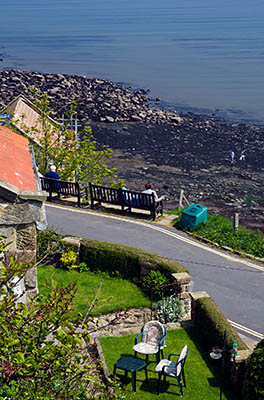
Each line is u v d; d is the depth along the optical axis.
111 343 14.03
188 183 43.09
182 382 12.55
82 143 30.77
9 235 11.77
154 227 23.25
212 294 17.69
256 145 54.09
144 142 54.91
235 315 16.39
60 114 64.19
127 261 17.70
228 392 12.26
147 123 62.88
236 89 88.38
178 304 15.95
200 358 13.58
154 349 13.00
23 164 14.52
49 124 30.80
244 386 11.47
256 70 108.88
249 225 34.31
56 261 18.36
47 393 7.53
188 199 39.50
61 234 19.77
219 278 18.83
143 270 17.39
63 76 87.31
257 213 36.75
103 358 13.27
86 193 26.52
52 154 30.19
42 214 11.79
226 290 17.98
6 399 7.13
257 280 18.78
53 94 73.50
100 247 18.03
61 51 144.25
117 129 59.53
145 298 16.61
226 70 109.50
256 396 10.95
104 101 70.50
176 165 47.72
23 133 30.06
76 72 107.44
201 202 38.97
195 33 189.38
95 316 15.41
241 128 61.38
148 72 107.38
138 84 93.38
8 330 7.36
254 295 17.69
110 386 10.31
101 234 22.02
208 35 181.75
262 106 74.62
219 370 13.08
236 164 48.12
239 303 17.14
